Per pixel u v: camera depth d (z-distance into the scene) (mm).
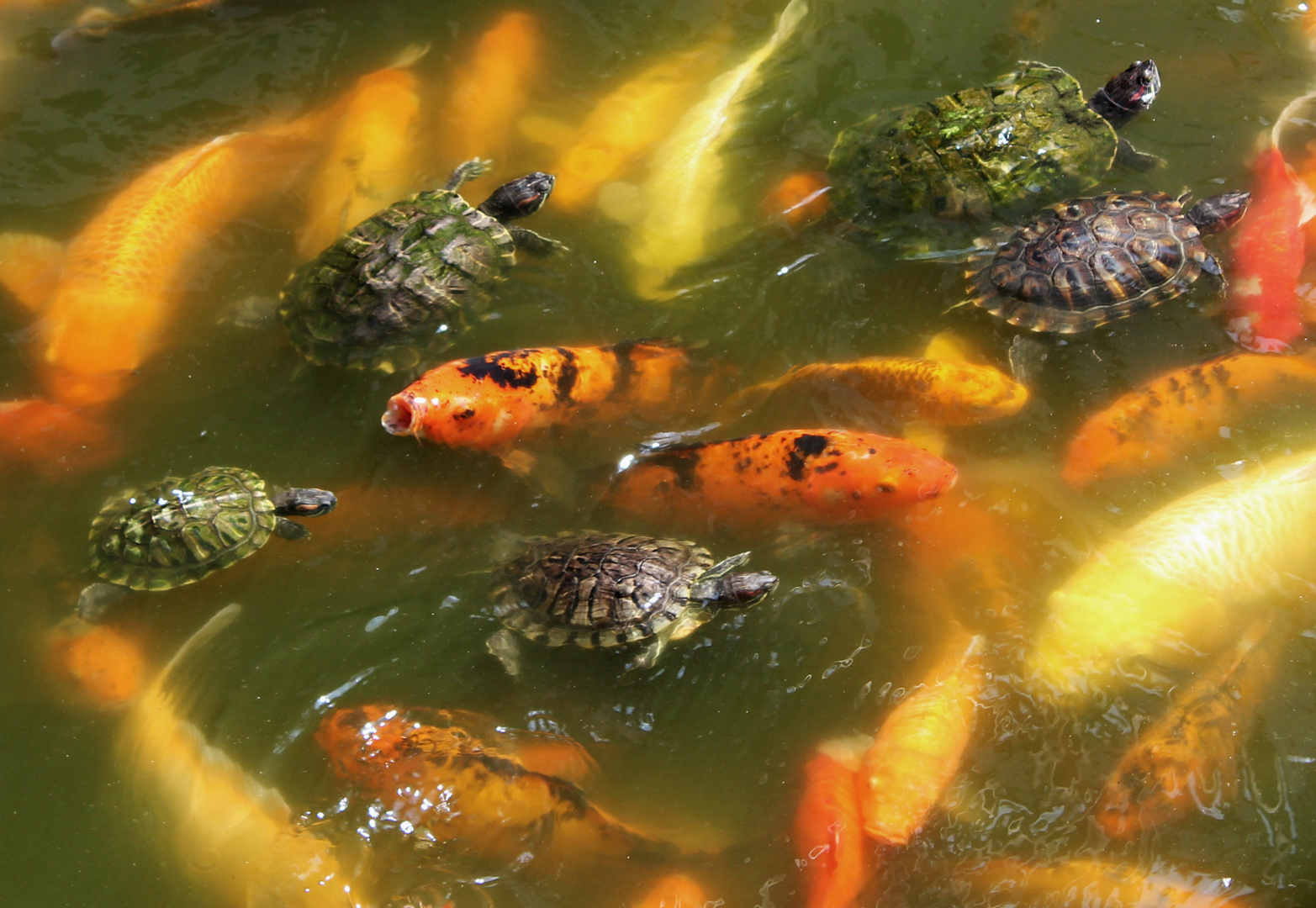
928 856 2863
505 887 2865
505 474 3061
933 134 3189
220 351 3137
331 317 3107
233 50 3395
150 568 2996
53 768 2922
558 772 2908
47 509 3043
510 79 3357
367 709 2938
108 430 3088
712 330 3143
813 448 3006
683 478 3029
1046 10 3389
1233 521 2990
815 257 3184
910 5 3402
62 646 2973
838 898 2840
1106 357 3098
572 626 2941
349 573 3012
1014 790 2889
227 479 3035
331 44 3402
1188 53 3330
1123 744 2902
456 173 3248
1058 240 3109
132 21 3406
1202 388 3059
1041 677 2936
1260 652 2939
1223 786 2885
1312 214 3166
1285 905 2840
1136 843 2865
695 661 2961
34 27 3412
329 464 3072
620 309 3162
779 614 2979
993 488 3027
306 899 2861
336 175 3264
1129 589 2969
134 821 2898
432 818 2883
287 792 2904
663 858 2875
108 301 3145
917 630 2965
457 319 3133
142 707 2945
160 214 3203
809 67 3348
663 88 3342
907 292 3156
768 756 2920
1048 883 2854
